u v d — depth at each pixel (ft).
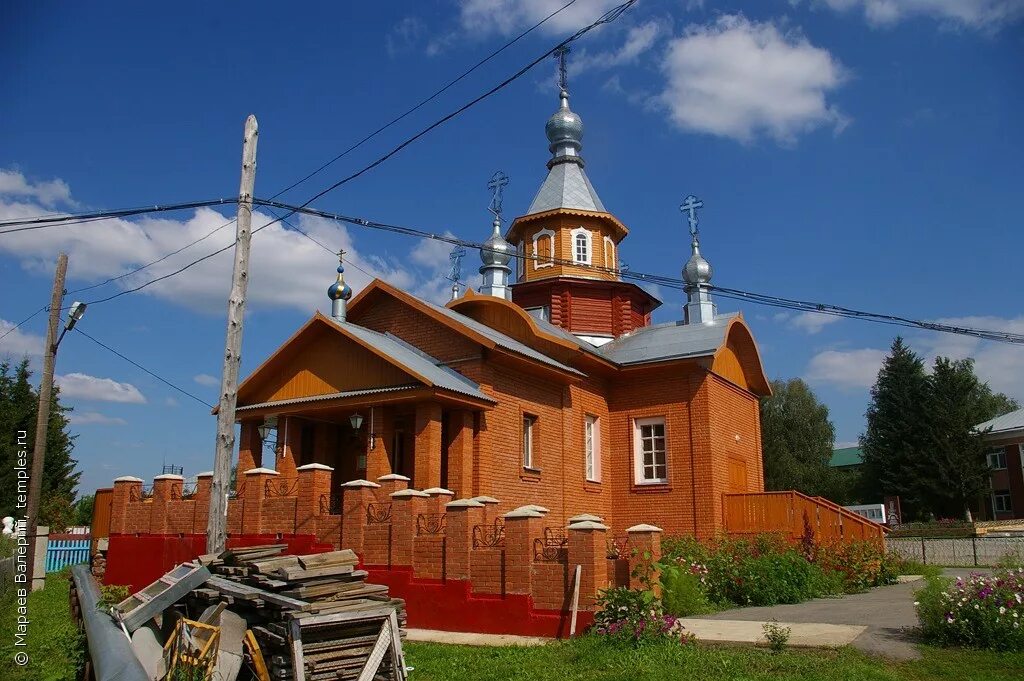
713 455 70.28
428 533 44.83
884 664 30.25
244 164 45.60
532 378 65.72
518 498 61.62
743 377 84.17
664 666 30.50
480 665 33.01
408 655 35.45
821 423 172.14
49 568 81.25
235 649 26.14
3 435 116.98
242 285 43.96
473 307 74.54
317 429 65.51
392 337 67.05
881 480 161.99
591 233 91.50
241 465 64.54
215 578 29.25
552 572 39.45
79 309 65.00
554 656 33.71
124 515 61.77
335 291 69.56
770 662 30.53
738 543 60.08
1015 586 33.76
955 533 121.49
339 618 25.94
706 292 84.64
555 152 96.58
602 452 73.92
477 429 58.90
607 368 72.64
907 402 160.45
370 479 55.83
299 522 50.70
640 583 38.55
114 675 20.02
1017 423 156.15
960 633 32.76
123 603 31.60
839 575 57.77
